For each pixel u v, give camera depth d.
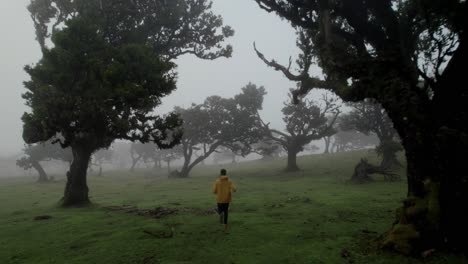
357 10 10.88
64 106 15.24
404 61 8.84
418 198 7.93
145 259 7.75
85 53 16.02
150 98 16.50
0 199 25.73
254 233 9.85
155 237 9.79
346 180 28.66
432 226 7.46
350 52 12.21
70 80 16.12
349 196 18.02
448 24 8.77
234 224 11.29
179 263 7.36
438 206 7.55
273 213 13.41
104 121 16.92
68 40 15.48
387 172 26.88
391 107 8.15
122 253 8.30
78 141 19.34
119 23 20.88
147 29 22.03
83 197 19.28
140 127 17.28
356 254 7.60
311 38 13.66
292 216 12.59
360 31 11.06
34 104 18.02
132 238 9.75
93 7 19.27
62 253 8.66
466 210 7.34
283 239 9.11
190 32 24.17
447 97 7.87
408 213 7.82
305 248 8.19
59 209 17.95
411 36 10.73
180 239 9.44
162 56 23.70
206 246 8.63
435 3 8.34
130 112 18.12
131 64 15.70
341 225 10.66
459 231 7.33
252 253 7.91
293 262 7.21
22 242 10.12
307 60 13.55
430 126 7.88
